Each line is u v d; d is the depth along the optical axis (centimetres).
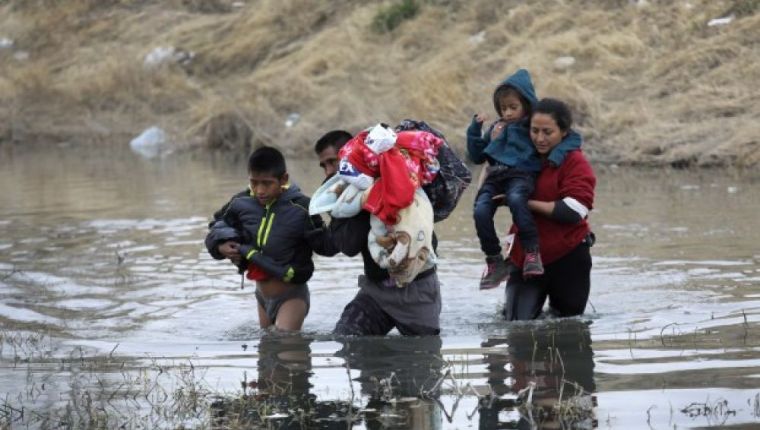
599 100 3997
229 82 5700
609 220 2798
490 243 1858
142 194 3638
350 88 4825
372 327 1808
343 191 1752
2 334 1859
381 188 1706
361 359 1648
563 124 1842
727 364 1534
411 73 4709
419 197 1731
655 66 4138
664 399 1391
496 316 1953
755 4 4238
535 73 4262
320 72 5250
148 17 6775
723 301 1945
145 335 1861
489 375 1535
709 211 2853
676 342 1670
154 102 5759
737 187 3200
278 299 1886
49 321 1969
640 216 2830
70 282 2305
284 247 1852
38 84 6059
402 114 4416
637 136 3784
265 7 6175
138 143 5284
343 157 1741
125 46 6431
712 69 4028
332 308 2059
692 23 4284
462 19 5159
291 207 1861
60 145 5541
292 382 1533
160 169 4366
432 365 1602
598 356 1611
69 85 6041
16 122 5797
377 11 5553
